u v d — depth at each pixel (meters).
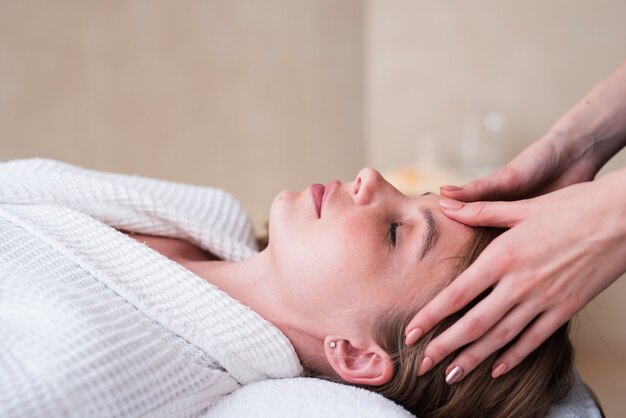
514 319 0.97
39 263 1.07
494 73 2.81
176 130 2.68
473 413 1.10
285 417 0.97
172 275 1.11
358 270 1.09
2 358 0.89
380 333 1.10
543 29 2.72
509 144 2.83
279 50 2.86
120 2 2.49
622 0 2.62
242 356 1.09
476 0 2.79
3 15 2.26
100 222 1.18
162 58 2.61
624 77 1.30
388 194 1.15
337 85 2.99
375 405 1.00
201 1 2.67
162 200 1.46
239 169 2.85
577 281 0.95
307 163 2.99
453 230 1.11
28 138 2.36
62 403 0.86
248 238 1.58
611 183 0.93
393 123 3.01
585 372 2.54
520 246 0.94
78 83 2.44
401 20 2.92
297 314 1.14
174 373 1.00
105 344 0.94
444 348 0.98
